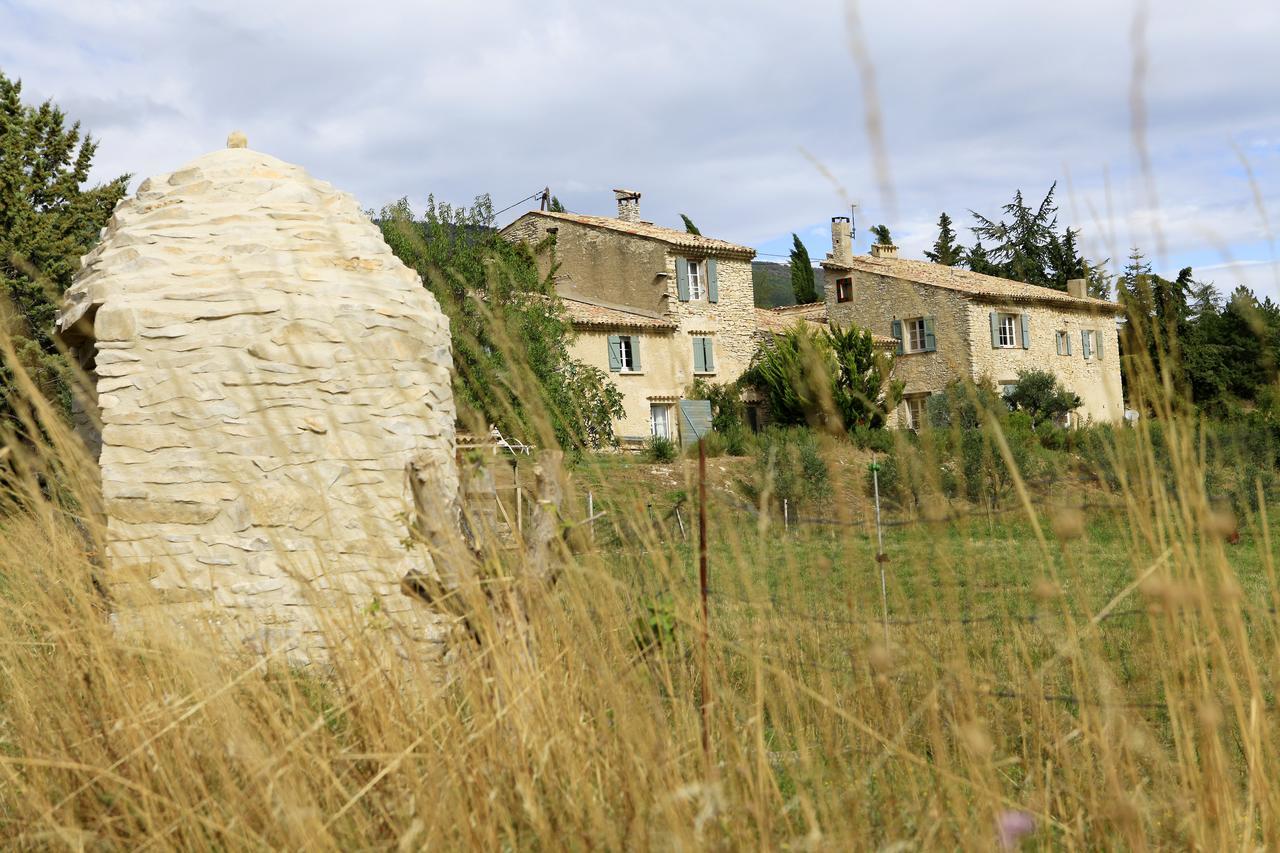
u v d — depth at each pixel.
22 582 2.80
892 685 2.02
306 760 2.15
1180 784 1.85
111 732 2.35
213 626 2.70
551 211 26.53
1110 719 1.84
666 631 2.33
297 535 5.27
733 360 24.39
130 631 2.63
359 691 2.34
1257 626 1.78
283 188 6.25
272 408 5.45
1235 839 1.66
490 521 2.63
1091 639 1.87
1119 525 2.08
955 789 1.78
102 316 5.51
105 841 2.13
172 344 5.52
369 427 5.51
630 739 1.99
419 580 2.58
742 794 1.93
